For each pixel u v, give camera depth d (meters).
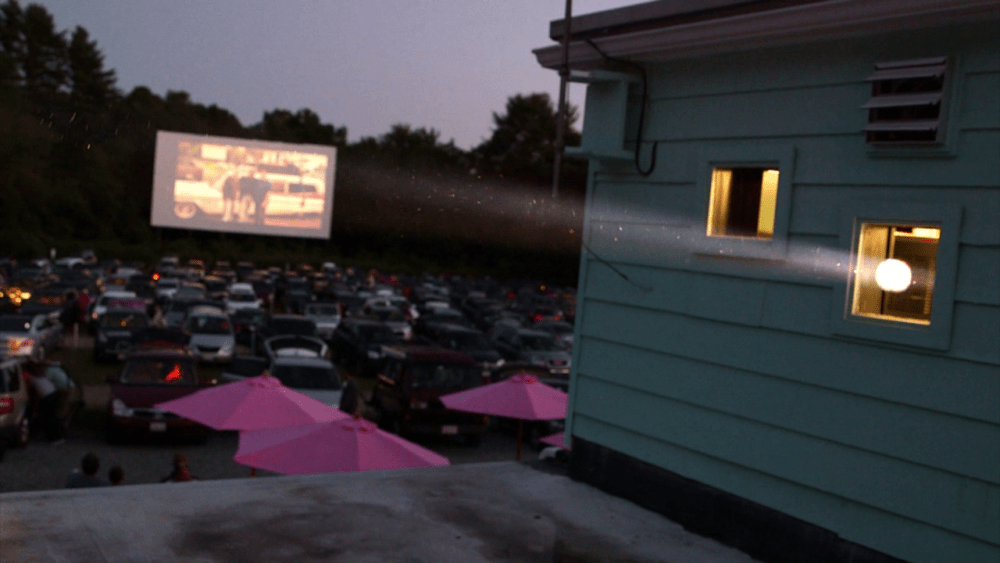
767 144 5.96
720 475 6.21
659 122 6.77
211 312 28.36
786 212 5.84
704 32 6.11
